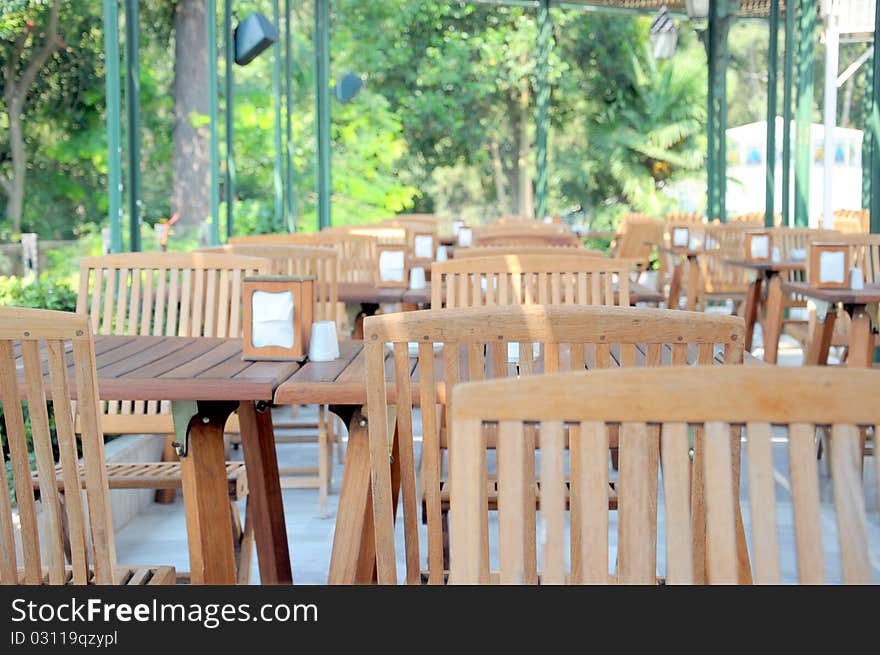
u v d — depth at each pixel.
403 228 6.40
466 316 1.64
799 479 0.98
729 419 0.99
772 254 5.97
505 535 0.98
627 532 0.99
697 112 16.19
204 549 2.21
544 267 3.17
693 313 1.61
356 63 16.64
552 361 1.66
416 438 4.80
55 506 1.76
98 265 3.30
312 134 12.67
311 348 2.36
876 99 5.89
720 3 10.27
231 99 8.52
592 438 0.99
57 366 1.72
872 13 6.06
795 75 7.93
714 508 0.98
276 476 2.71
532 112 16.75
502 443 0.98
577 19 16.38
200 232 7.53
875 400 0.98
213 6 7.82
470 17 16.72
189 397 2.06
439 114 16.81
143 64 8.88
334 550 2.12
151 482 2.82
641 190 16.45
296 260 4.32
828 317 4.42
